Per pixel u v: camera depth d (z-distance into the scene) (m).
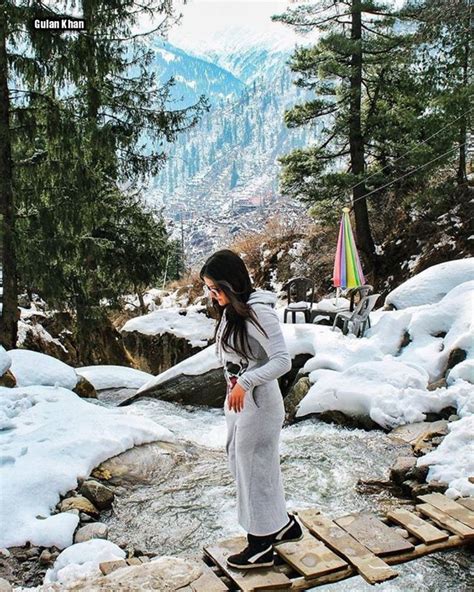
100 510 4.14
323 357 7.09
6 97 9.38
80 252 10.57
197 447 5.44
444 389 5.90
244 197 185.25
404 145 14.07
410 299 9.52
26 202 10.09
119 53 10.87
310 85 15.20
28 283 10.50
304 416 6.22
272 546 3.06
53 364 7.52
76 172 10.02
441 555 3.31
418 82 14.18
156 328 13.43
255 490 2.97
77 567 3.25
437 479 4.18
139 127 11.48
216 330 3.00
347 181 14.10
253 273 18.95
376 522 3.47
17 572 3.36
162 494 4.38
